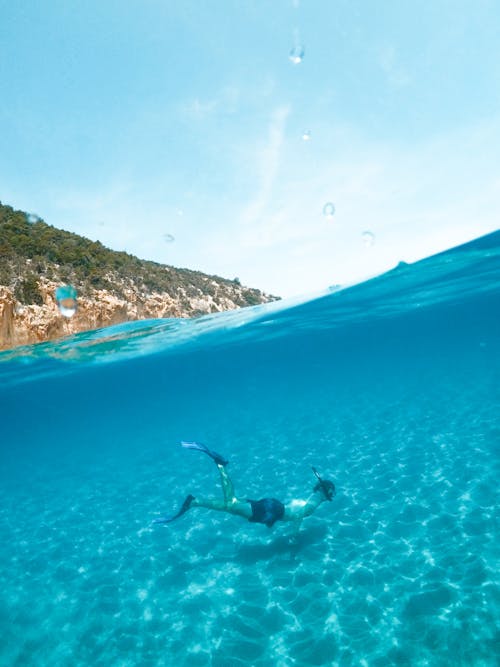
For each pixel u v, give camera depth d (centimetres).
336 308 2383
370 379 2805
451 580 423
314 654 365
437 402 1274
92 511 853
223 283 5347
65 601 522
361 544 530
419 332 4319
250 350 3416
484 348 3884
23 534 781
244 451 1137
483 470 680
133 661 397
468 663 319
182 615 455
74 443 2244
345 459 895
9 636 466
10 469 1515
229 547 595
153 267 4391
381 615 395
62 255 3344
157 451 1401
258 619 426
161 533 686
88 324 2856
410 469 760
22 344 2452
